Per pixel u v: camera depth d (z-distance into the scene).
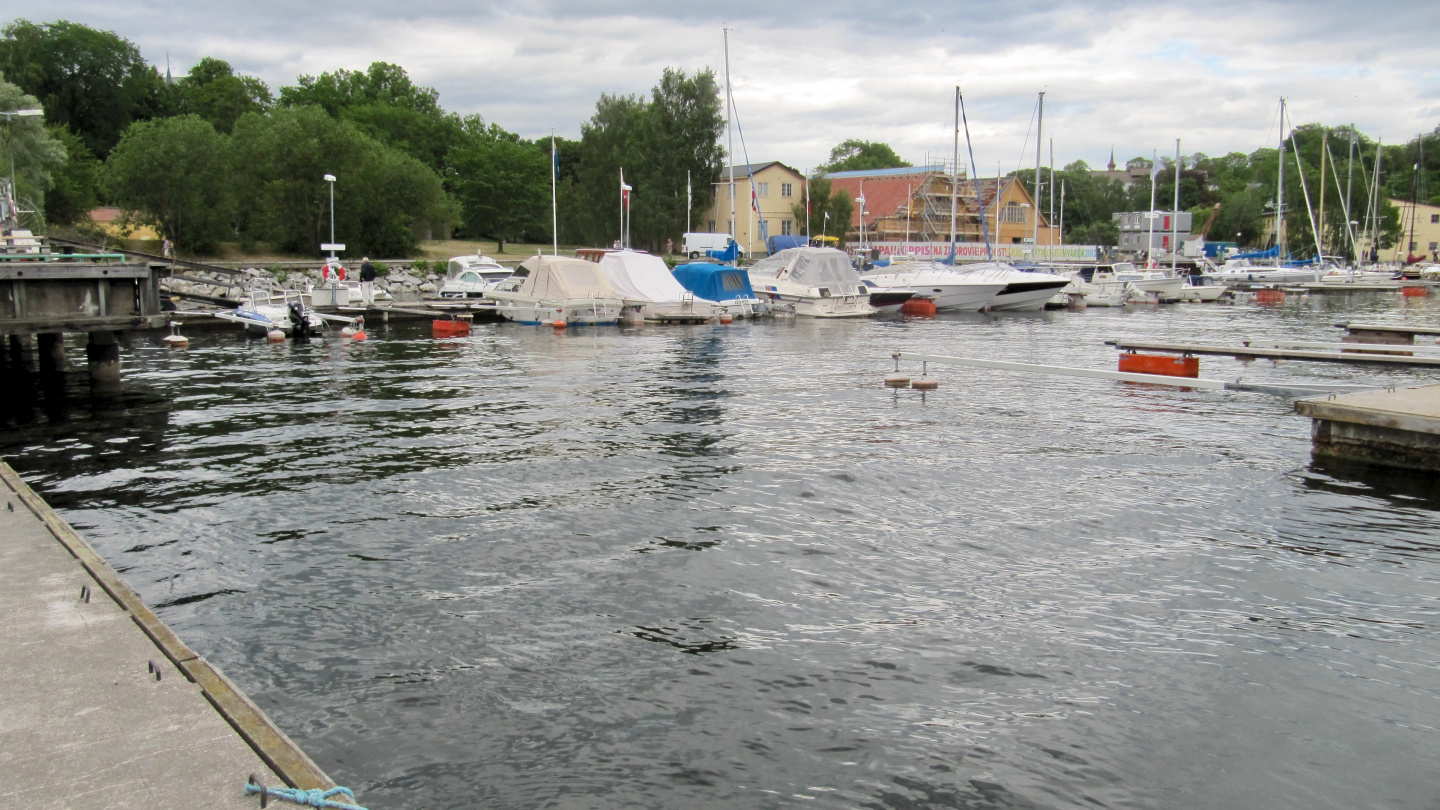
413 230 69.44
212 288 42.53
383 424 18.00
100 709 5.25
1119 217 113.19
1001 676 7.75
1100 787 6.27
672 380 24.27
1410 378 21.81
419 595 9.33
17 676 5.62
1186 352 22.83
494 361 28.31
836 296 45.91
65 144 68.75
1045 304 52.97
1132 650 8.23
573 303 39.34
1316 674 7.83
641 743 6.71
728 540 11.05
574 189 90.69
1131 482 13.80
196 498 12.76
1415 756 6.66
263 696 7.31
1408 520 11.91
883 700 7.34
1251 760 6.60
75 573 7.38
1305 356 21.00
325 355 29.67
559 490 13.22
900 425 18.08
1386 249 111.00
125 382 23.50
